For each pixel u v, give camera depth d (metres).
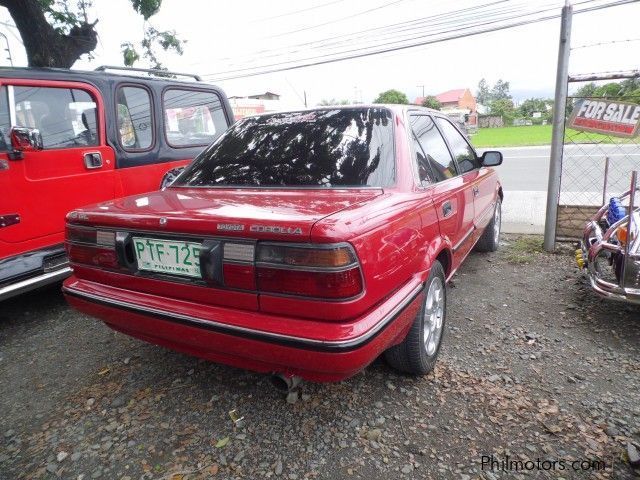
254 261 1.85
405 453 2.11
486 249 5.14
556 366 2.79
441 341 2.89
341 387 2.62
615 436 2.17
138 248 2.20
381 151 2.56
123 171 4.44
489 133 42.44
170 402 2.56
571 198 8.77
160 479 2.02
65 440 2.29
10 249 3.55
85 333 3.50
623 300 3.06
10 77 3.54
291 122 3.01
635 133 4.49
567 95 4.69
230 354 2.03
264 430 2.29
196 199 2.40
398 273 2.15
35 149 3.55
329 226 1.75
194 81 5.54
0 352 3.26
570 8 4.44
